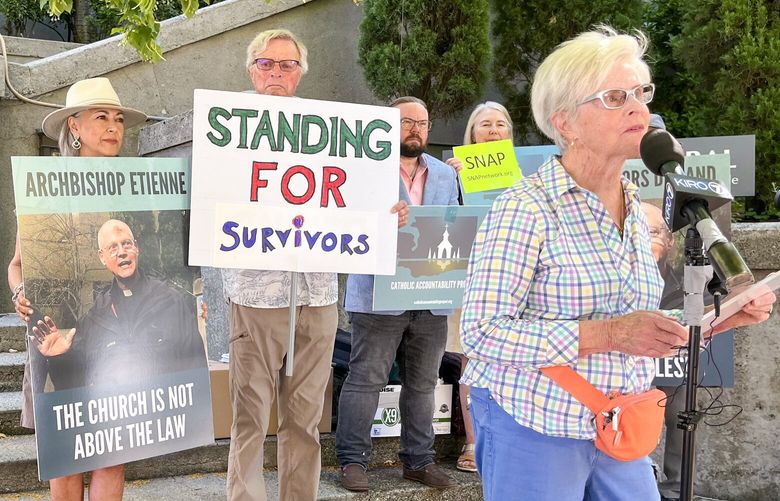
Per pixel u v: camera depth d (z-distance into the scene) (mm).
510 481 2146
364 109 3504
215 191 3338
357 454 4352
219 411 4570
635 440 2100
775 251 4559
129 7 3855
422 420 4445
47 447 3109
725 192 2051
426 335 4363
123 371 3273
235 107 3354
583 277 2113
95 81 3416
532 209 2135
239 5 7059
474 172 4582
